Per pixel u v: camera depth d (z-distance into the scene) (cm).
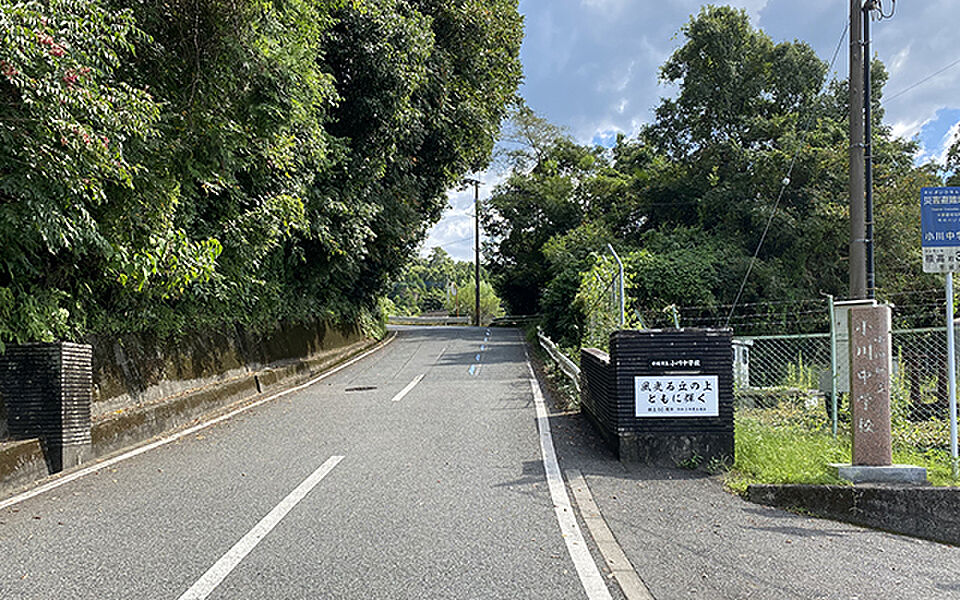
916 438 755
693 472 636
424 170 2078
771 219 2108
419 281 9088
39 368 648
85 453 682
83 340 827
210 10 732
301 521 490
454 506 527
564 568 406
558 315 2052
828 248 2241
